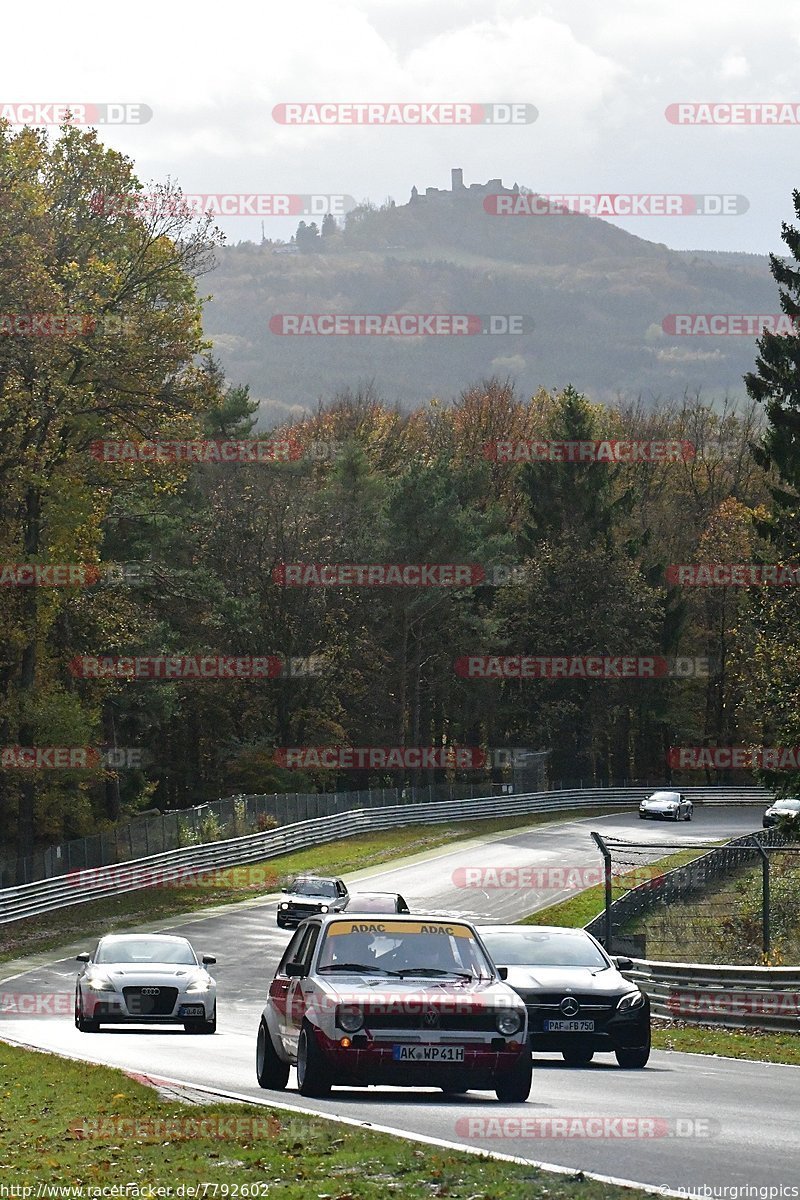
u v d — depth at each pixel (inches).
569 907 5925.2
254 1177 1172.5
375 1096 1720.0
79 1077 1886.1
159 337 6264.8
